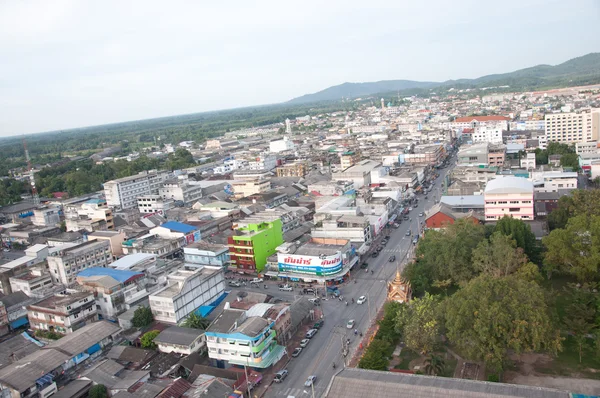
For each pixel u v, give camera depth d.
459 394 80.00
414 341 104.75
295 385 106.56
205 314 141.25
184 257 189.62
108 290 141.88
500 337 98.94
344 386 86.38
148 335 127.12
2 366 118.12
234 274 180.50
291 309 136.00
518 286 106.56
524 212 184.00
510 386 81.38
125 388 104.19
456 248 142.50
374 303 143.75
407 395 81.94
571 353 108.38
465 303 103.56
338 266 160.25
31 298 155.50
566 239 135.88
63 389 106.44
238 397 100.19
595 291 129.25
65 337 125.38
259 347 112.19
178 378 105.12
